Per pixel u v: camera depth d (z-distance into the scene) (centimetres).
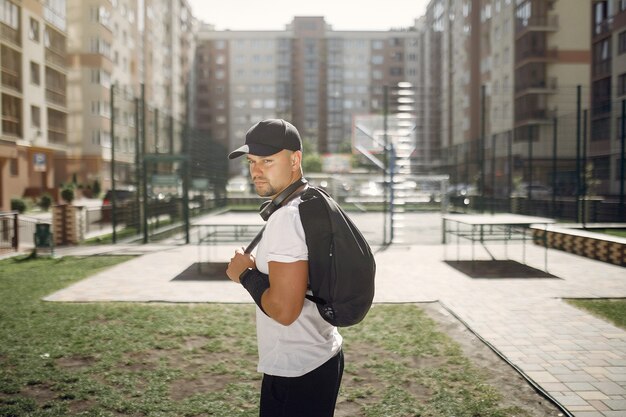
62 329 518
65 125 3828
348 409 340
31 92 3191
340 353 186
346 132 10012
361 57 10031
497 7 5091
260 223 950
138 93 5709
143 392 362
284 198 171
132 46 5500
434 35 7481
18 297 679
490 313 593
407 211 2905
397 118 1769
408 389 372
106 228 1794
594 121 4134
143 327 529
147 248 1253
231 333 509
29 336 495
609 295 690
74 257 1091
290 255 159
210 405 340
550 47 4488
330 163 6022
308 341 171
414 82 10044
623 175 1538
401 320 565
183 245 1326
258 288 165
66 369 407
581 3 4478
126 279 824
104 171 4634
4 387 366
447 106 6656
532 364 422
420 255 1119
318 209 162
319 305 164
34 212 2562
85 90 4516
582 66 4512
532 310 608
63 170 4469
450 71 6562
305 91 9938
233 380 388
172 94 7238
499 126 5062
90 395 356
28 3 3141
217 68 9775
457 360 430
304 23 9906
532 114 4494
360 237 168
